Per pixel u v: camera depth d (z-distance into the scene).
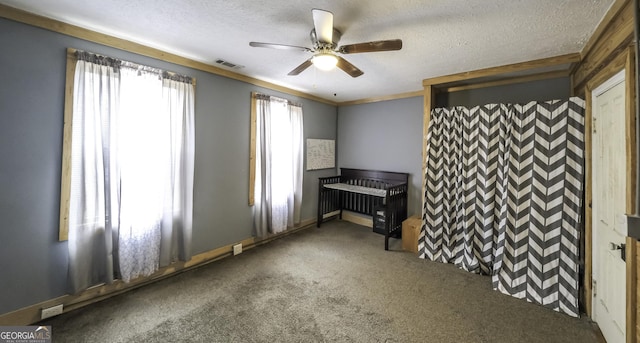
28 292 1.98
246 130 3.52
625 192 1.61
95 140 2.17
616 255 1.71
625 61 1.51
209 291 2.51
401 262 3.22
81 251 2.14
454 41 2.27
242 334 1.92
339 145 5.26
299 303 2.32
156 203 2.58
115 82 2.27
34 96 1.96
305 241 3.95
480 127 2.97
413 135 4.24
